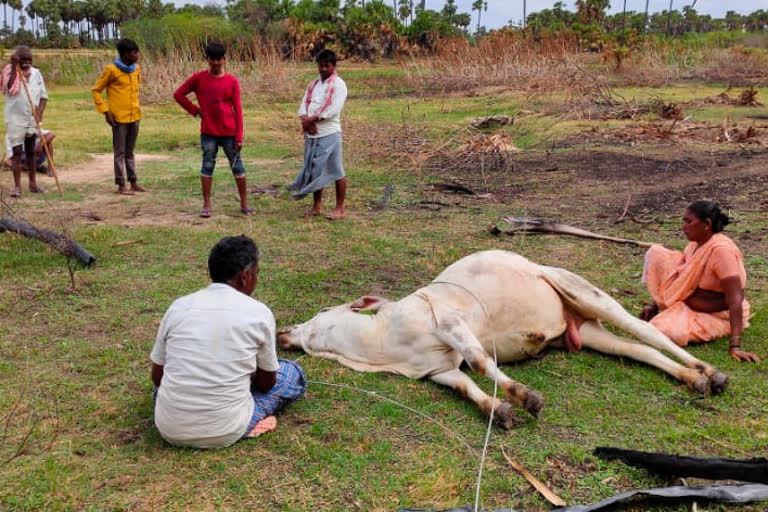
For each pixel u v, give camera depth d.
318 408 4.40
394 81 29.91
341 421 4.21
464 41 27.00
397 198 10.23
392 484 3.62
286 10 48.12
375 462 3.82
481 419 4.26
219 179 11.54
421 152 13.42
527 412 4.21
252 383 4.20
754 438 4.01
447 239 7.99
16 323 5.69
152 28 31.08
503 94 22.44
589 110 17.59
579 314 5.11
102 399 4.50
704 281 5.17
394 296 6.29
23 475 3.71
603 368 4.89
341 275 6.82
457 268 4.95
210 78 8.69
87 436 4.09
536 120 17.33
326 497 3.53
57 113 20.62
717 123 16.31
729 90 21.36
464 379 4.48
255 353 3.96
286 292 6.38
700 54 30.75
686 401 4.42
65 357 5.09
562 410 4.34
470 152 13.39
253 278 4.11
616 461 3.75
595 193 10.38
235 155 8.97
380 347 4.86
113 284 6.54
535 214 9.23
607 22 56.97
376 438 4.05
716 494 3.39
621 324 4.86
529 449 3.92
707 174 11.39
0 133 15.12
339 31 49.34
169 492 3.57
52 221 8.43
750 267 6.92
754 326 5.50
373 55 49.56
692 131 15.23
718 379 4.44
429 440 4.04
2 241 7.69
